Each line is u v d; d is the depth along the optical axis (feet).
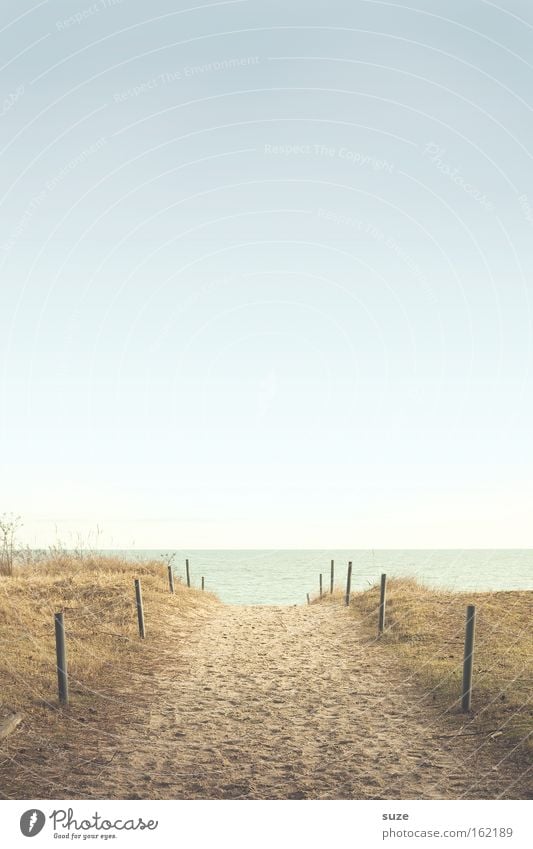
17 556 74.90
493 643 44.01
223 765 25.02
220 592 146.20
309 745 27.25
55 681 34.06
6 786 22.50
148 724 29.89
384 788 22.97
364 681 38.29
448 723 29.22
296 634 55.62
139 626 50.08
